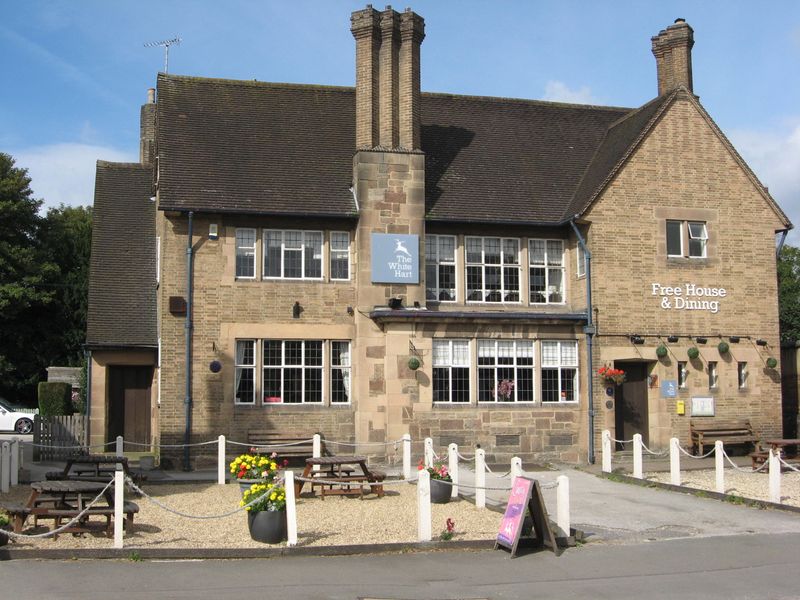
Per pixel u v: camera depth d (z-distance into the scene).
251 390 22.55
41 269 40.03
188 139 24.00
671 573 11.68
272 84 26.83
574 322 23.66
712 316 24.64
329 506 16.17
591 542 13.59
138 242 26.41
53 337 40.97
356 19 23.94
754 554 12.81
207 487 18.73
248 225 22.81
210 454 21.92
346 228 23.42
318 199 23.17
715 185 25.03
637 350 23.84
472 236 24.28
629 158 24.33
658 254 24.30
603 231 23.91
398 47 24.09
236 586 10.62
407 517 15.05
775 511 16.19
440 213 23.66
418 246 23.27
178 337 22.14
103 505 15.49
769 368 24.98
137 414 25.14
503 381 23.28
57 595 10.05
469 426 22.80
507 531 12.90
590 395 23.53
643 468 21.77
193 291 22.30
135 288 25.28
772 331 25.16
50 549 12.03
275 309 22.73
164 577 11.00
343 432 22.78
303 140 25.25
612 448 23.44
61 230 43.50
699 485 18.88
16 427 36.19
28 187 41.78
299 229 23.16
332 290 23.09
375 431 22.47
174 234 22.31
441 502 16.50
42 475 20.03
